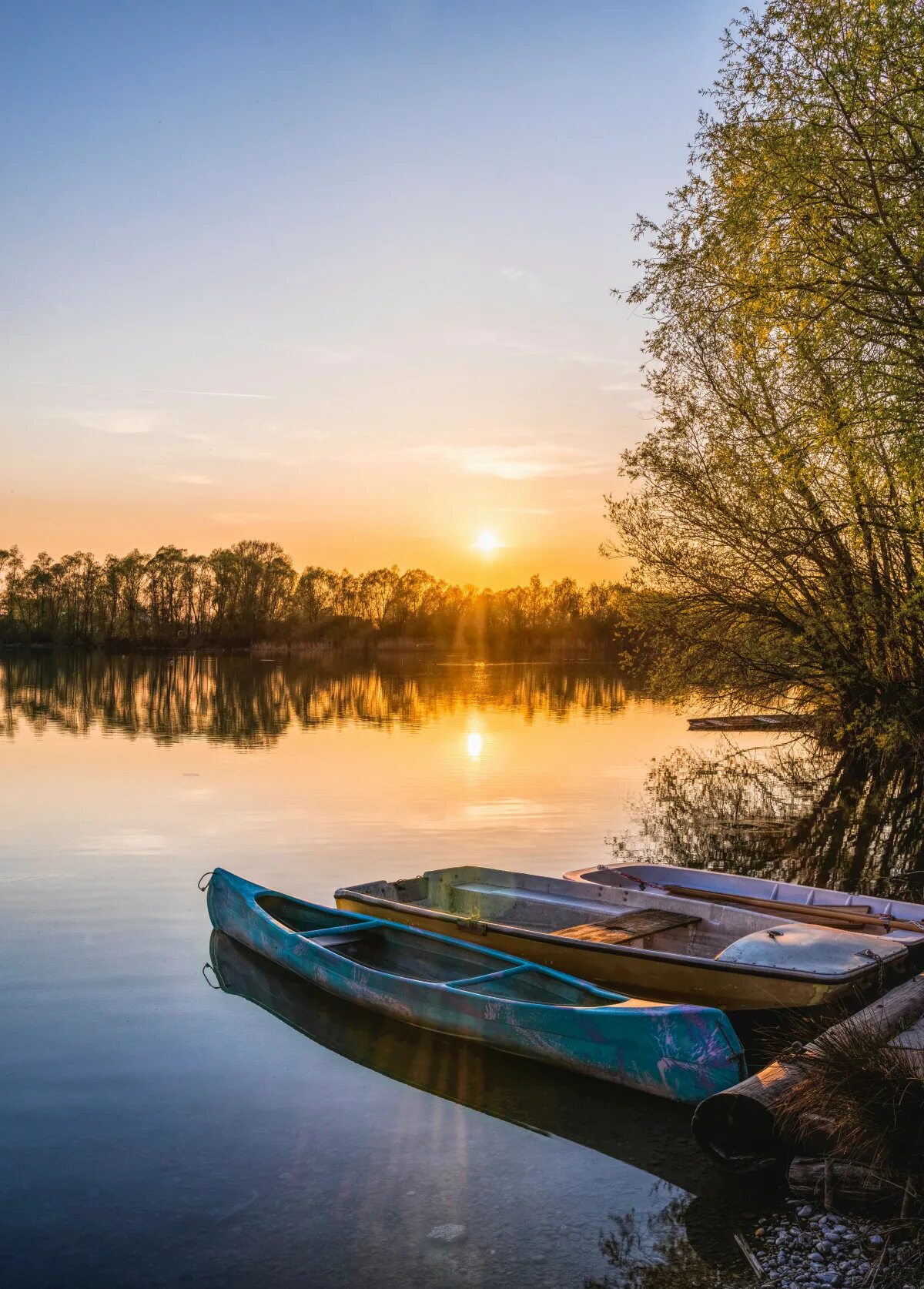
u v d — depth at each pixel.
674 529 18.75
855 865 11.84
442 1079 5.96
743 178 12.91
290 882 10.46
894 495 14.52
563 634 106.38
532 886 9.27
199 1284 3.99
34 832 12.73
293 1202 4.59
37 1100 5.59
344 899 8.93
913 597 14.64
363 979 6.98
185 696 38.59
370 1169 4.89
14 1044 6.34
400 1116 5.47
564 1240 4.30
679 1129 5.34
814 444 13.36
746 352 15.26
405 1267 4.10
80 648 101.88
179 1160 4.97
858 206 11.79
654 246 15.89
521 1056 6.18
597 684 53.28
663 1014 5.60
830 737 20.98
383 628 111.44
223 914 8.62
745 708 20.27
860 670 17.47
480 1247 4.24
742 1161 4.80
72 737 23.38
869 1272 3.92
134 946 8.33
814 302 12.04
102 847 11.92
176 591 100.69
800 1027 5.69
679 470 18.05
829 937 6.69
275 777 17.44
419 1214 4.49
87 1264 4.11
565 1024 5.97
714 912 8.10
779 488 16.08
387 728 26.81
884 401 11.80
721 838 13.27
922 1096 4.45
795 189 11.88
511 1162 4.98
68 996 7.20
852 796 16.69
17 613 102.19
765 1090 4.74
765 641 17.92
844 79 11.49
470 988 6.77
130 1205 4.55
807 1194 4.53
